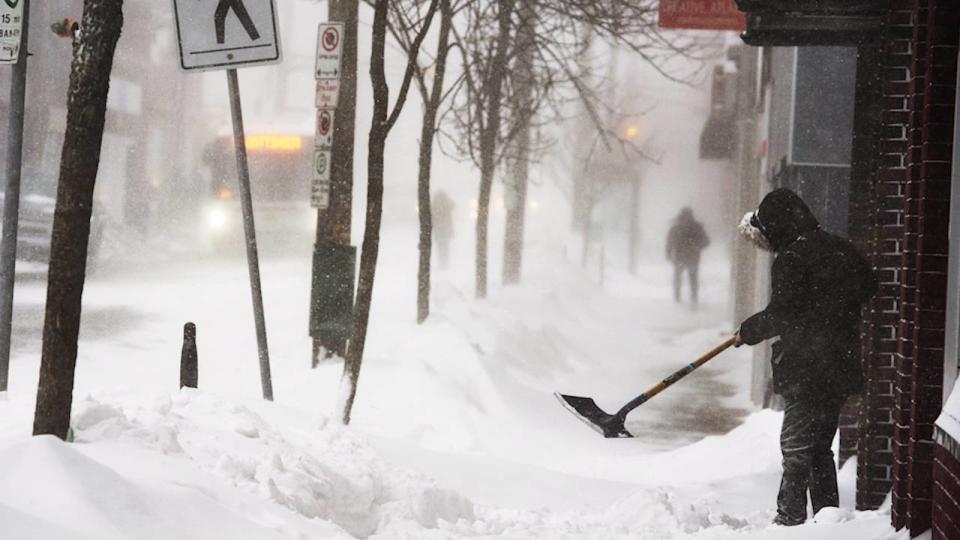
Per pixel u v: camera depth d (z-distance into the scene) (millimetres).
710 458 20125
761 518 15641
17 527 8656
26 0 16547
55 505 9227
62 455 9648
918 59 12367
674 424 27266
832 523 13391
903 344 12578
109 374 25859
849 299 14891
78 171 10680
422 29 18375
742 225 15906
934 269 11797
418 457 16922
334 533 10758
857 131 17500
